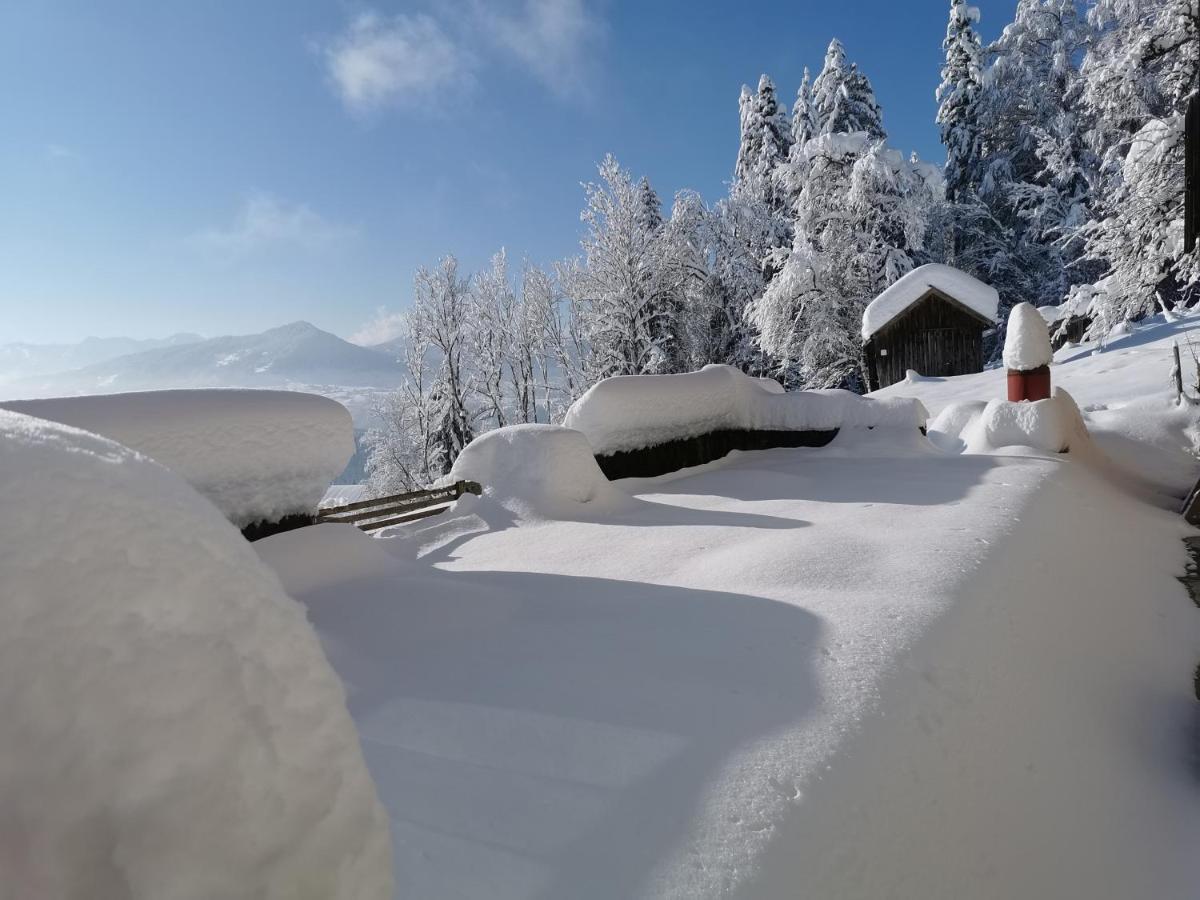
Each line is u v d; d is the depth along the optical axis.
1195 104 9.38
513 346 35.22
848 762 2.21
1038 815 2.50
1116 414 12.80
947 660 3.00
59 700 0.68
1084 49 31.70
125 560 0.78
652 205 36.41
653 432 9.82
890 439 10.30
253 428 4.91
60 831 0.65
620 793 2.08
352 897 0.80
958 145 35.00
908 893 1.89
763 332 28.25
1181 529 7.35
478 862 1.81
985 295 24.36
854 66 34.91
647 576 4.71
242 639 0.83
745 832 1.87
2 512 0.74
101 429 4.22
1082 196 30.59
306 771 0.81
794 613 3.55
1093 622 4.29
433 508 7.64
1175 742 3.41
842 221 28.58
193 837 0.70
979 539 4.76
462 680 3.09
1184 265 14.77
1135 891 2.39
